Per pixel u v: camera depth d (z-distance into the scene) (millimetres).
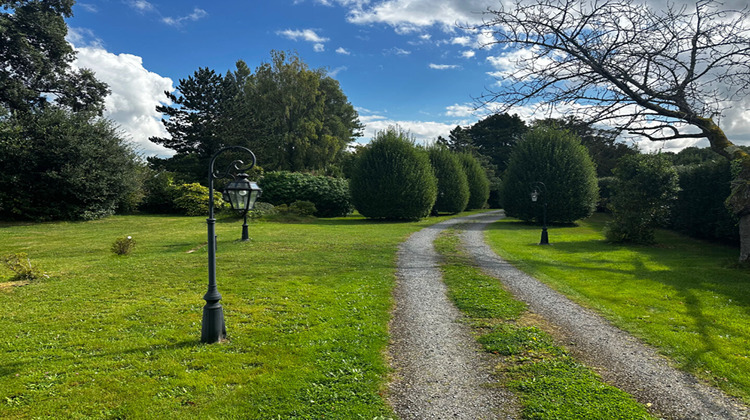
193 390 4598
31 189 24516
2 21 27188
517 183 29094
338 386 4758
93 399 4355
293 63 45688
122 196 27891
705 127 11922
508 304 8164
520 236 20859
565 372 5141
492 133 62531
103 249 14773
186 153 38406
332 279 10258
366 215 31344
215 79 38562
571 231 23984
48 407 4188
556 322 7133
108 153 26703
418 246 16594
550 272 11336
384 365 5395
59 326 6582
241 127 38062
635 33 11406
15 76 29750
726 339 6184
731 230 16531
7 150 23047
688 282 9914
